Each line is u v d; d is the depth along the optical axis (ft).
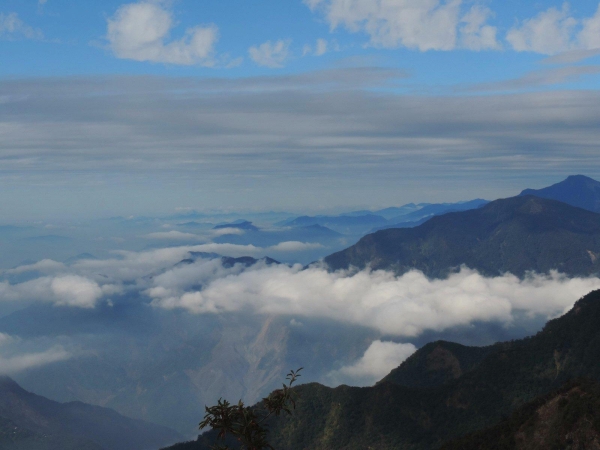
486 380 537.65
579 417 303.48
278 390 111.24
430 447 479.00
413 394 542.57
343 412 551.18
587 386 323.37
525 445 318.86
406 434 503.20
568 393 327.88
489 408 497.87
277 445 552.00
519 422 336.90
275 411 110.11
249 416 106.83
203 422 107.14
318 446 533.55
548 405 332.39
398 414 524.93
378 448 499.92
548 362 540.11
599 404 300.61
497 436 341.62
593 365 504.02
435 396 533.55
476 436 353.10
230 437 545.44
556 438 303.68
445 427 496.23
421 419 515.09
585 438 291.79
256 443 106.42
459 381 544.21
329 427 547.49
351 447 515.09
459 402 515.50
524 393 501.97
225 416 107.14
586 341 536.83
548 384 506.48
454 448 353.10
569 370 515.91
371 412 539.29
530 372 531.09
